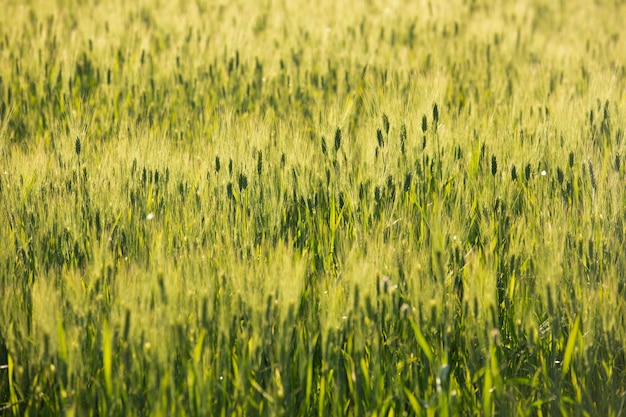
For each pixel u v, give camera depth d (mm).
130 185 10039
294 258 8773
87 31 20297
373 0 28828
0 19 22578
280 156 10734
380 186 9961
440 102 12289
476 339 7520
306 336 7613
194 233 8984
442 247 7961
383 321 7465
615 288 7562
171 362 6559
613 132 12031
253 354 6938
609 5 32219
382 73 16922
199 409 6559
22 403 7184
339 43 20438
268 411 6840
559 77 17859
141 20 25219
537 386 7410
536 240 8594
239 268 7406
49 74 17500
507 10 28000
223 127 12094
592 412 7332
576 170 10648
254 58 18156
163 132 13766
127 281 7270
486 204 9719
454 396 7090
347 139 11000
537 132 11609
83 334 6895
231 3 28141
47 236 9055
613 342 7375
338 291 7266
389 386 7477
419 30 23406
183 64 18047
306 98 17031
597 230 8969
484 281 7395
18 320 7109
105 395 6777
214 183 10000
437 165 10648
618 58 19984
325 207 10312
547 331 8023
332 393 7406
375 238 8469
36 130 15672
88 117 12930
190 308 7082
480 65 19141
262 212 9664
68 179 10148
